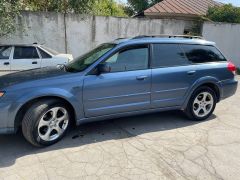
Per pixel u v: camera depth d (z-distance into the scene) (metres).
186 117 5.37
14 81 3.97
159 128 4.83
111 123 5.01
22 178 3.22
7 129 3.75
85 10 13.43
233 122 5.26
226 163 3.66
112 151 3.93
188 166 3.56
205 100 5.23
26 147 3.99
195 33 13.29
